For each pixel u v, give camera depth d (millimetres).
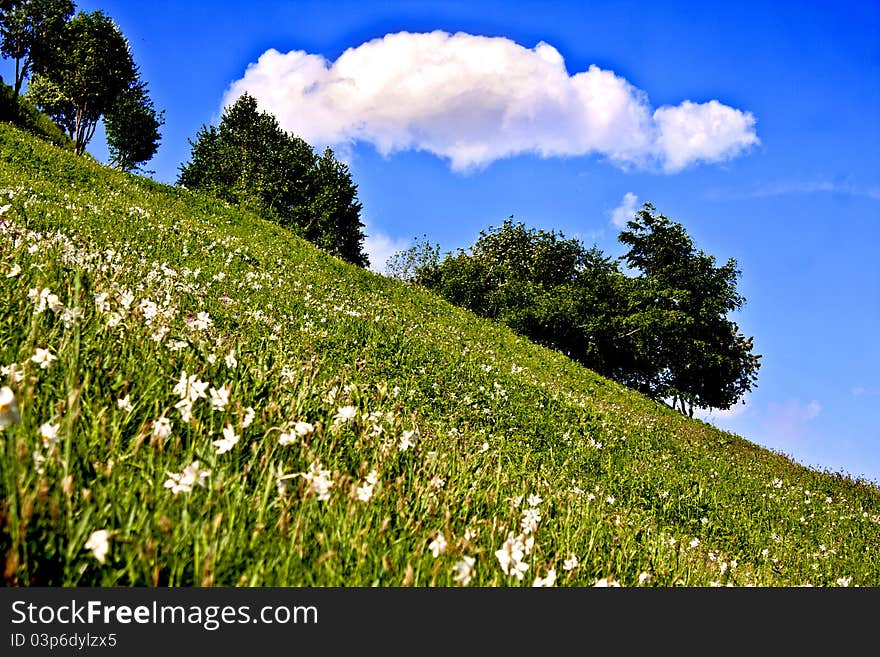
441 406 9883
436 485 3912
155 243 13227
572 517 4836
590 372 30031
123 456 2600
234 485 2730
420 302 28031
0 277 4422
